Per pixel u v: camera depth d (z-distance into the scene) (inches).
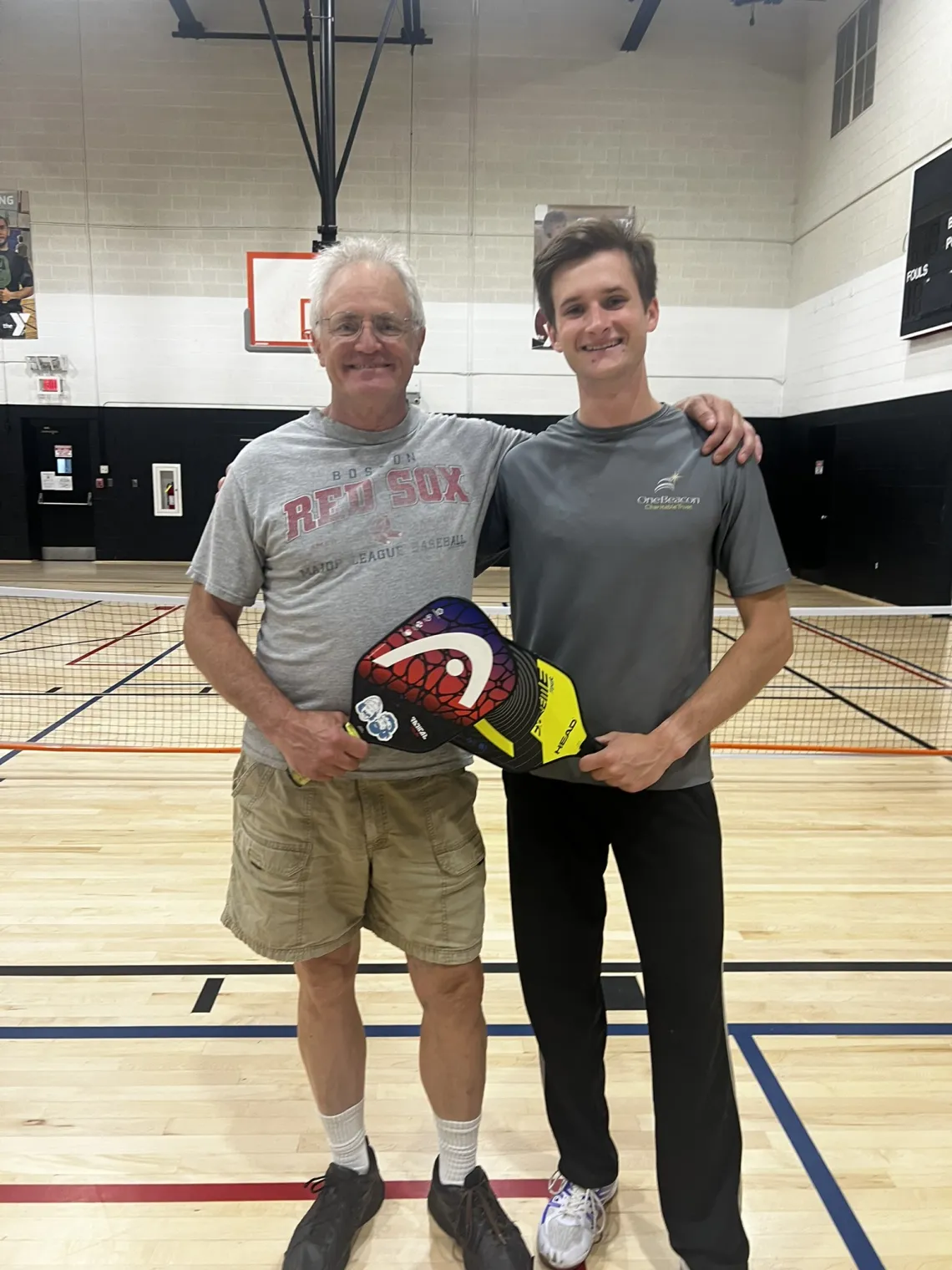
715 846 53.2
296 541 50.9
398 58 381.4
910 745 169.0
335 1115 59.4
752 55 389.1
